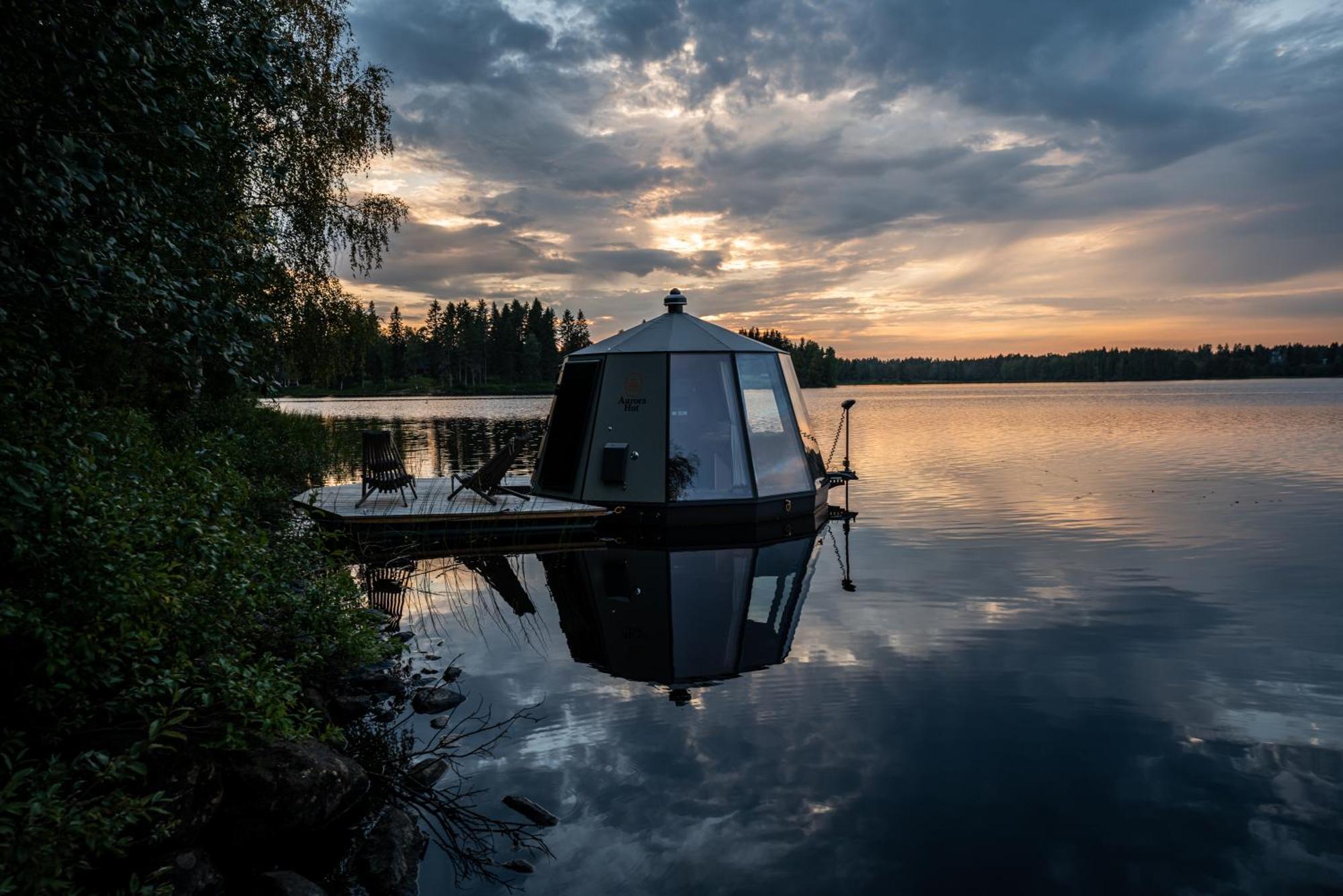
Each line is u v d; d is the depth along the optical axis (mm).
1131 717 5414
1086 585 9297
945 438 33469
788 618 8055
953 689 5996
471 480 13820
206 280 4496
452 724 5469
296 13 18047
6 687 3652
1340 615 7930
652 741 5141
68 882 2688
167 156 4129
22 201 3166
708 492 13922
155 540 3945
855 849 3820
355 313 21078
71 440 3670
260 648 5500
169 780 3529
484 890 3561
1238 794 4348
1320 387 147375
